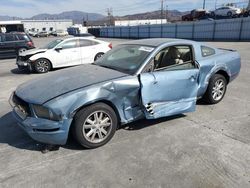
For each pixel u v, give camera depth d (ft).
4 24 126.00
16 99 11.87
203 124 14.21
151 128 13.74
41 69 32.50
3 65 40.73
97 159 10.86
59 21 282.97
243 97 19.11
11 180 9.53
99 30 188.24
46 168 10.28
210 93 16.78
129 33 153.89
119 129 13.64
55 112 10.46
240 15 111.86
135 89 12.26
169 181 9.33
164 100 13.28
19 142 12.57
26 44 48.60
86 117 11.18
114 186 9.11
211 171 9.88
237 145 11.82
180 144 12.00
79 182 9.37
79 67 14.99
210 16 130.72
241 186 9.00
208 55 16.29
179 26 116.57
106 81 11.73
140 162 10.57
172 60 13.98
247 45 65.36
